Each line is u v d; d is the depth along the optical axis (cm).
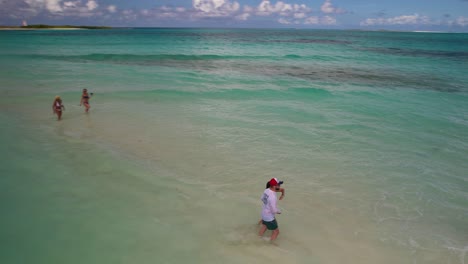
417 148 1235
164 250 601
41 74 2498
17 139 1138
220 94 2031
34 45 5316
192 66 3309
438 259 640
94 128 1330
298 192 881
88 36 9538
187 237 650
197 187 877
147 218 706
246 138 1282
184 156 1087
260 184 916
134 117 1510
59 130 1281
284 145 1222
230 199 823
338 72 3231
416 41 10956
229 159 1078
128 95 1930
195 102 1831
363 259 627
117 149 1112
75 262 548
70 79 2355
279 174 983
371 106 1861
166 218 712
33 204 722
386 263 620
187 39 8669
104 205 745
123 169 952
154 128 1363
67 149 1079
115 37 9088
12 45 5194
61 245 590
